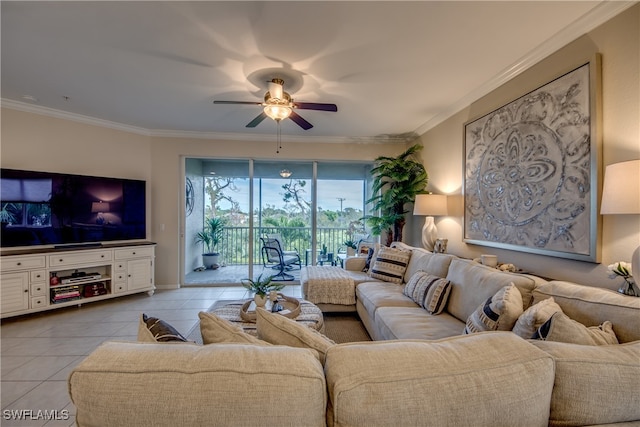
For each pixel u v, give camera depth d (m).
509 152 2.59
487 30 2.02
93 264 3.69
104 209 3.98
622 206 1.50
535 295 1.69
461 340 0.90
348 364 0.78
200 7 1.80
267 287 2.66
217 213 5.12
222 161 5.09
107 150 4.14
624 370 0.86
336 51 2.28
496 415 0.74
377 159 4.43
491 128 2.82
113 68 2.57
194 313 3.52
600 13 1.81
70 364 2.33
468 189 3.20
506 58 2.38
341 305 3.42
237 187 5.07
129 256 4.00
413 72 2.62
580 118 1.94
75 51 2.31
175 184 4.63
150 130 4.49
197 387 0.68
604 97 1.83
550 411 0.83
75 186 3.74
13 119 3.43
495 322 1.60
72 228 3.72
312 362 0.79
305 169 5.15
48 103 3.42
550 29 2.01
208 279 4.99
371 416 0.70
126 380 0.69
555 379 0.83
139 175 4.44
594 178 1.84
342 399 0.71
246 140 4.80
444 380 0.75
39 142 3.60
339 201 5.21
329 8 1.80
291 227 5.14
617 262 1.73
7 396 1.95
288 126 4.31
